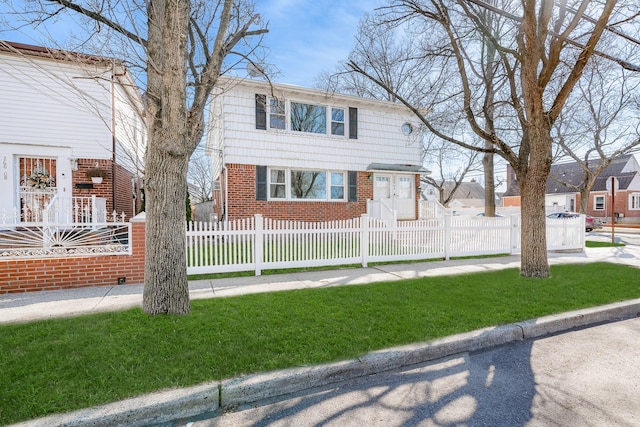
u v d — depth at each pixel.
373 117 14.72
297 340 3.57
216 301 4.90
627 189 29.75
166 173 4.16
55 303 4.84
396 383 3.10
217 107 12.59
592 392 2.93
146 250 4.24
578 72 5.88
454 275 6.97
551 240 10.95
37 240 5.76
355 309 4.59
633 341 4.10
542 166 6.59
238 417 2.60
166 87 3.94
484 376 3.23
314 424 2.50
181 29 3.96
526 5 5.55
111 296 5.25
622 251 11.26
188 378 2.83
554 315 4.56
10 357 3.07
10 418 2.32
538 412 2.64
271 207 12.85
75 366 2.94
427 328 3.99
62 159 9.64
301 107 13.59
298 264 7.53
